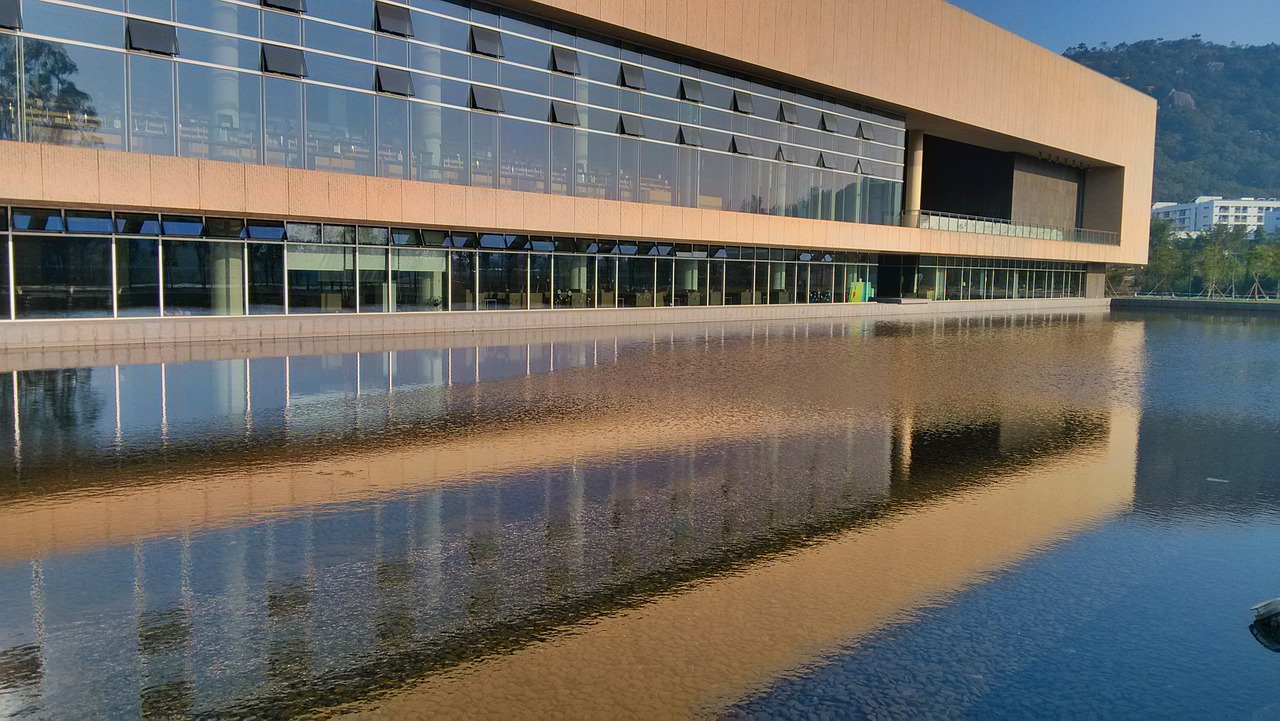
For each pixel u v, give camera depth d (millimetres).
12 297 19469
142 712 4082
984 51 46750
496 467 9273
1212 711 4242
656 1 30578
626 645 4895
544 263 30281
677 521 7371
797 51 36094
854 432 11695
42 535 6738
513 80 28094
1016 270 56188
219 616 5219
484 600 5531
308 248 24234
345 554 6383
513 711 4117
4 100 18719
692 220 33812
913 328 34812
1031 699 4344
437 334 26188
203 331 22297
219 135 21844
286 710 4117
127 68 20328
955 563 6398
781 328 32656
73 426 11094
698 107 34094
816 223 39531
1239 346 28750
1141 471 9617
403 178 25531
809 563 6363
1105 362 22422
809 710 4184
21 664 4570
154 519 7188
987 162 56125
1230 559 6570
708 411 13164
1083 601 5684
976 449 10727
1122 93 60219
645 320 33656
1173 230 181625
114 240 20797
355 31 24297
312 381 15562
